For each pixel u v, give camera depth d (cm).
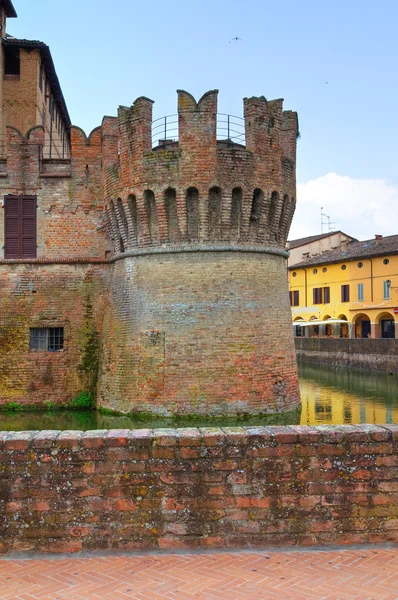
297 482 852
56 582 742
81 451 845
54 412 2741
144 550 832
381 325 7394
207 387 2372
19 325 2858
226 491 846
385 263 7206
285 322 2627
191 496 844
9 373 2820
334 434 860
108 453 846
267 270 2570
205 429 892
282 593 707
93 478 842
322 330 8225
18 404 2800
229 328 2417
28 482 838
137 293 2564
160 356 2431
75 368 2853
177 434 859
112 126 2759
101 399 2686
